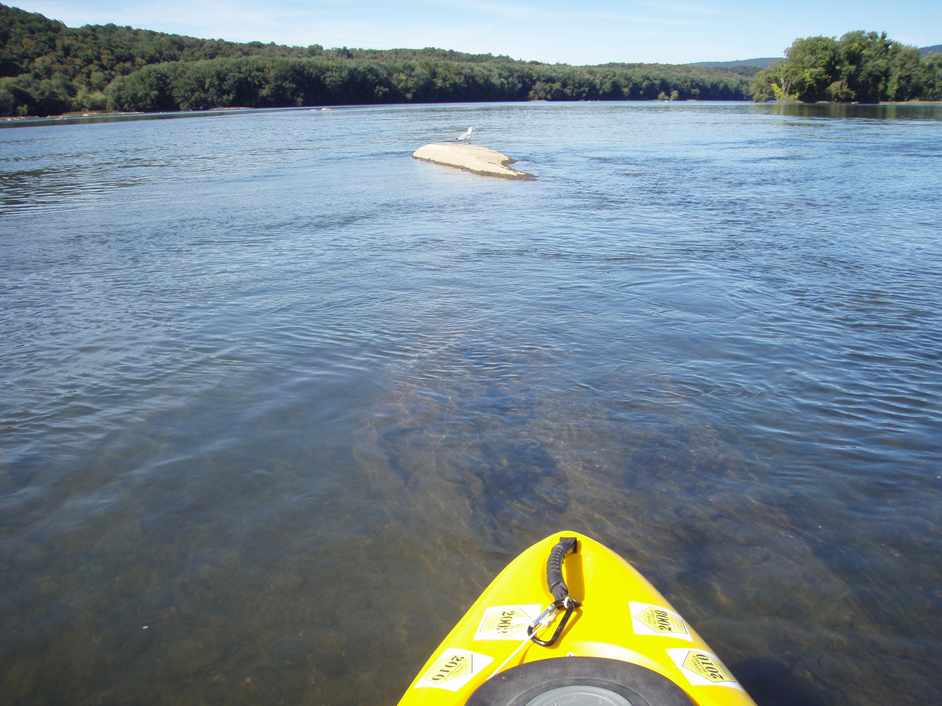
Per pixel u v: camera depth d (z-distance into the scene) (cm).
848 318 762
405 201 1553
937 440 513
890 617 353
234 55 12400
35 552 415
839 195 1560
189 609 370
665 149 2748
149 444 529
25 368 666
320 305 834
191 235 1245
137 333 754
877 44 7644
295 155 2681
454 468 491
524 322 766
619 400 584
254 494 467
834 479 470
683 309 798
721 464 490
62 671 335
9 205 1633
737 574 385
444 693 255
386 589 380
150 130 4575
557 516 438
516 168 2142
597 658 246
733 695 246
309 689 320
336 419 562
